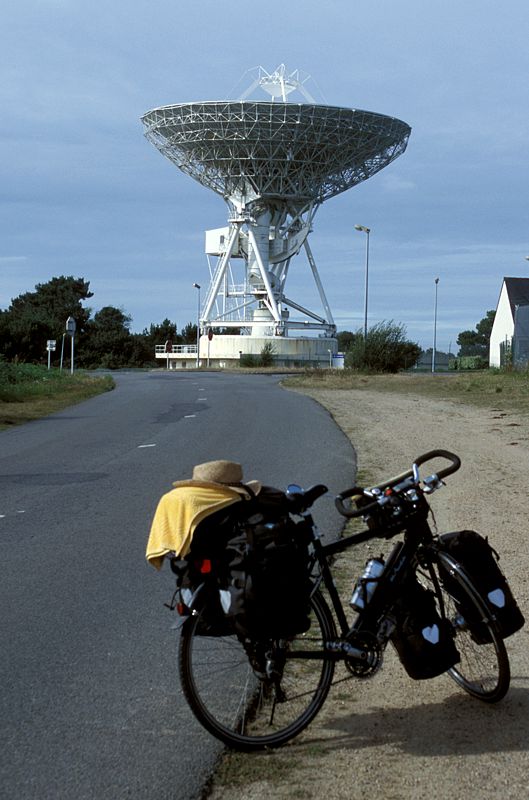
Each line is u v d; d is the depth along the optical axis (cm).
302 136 7488
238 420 2144
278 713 454
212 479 444
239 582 415
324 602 448
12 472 1339
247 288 8919
